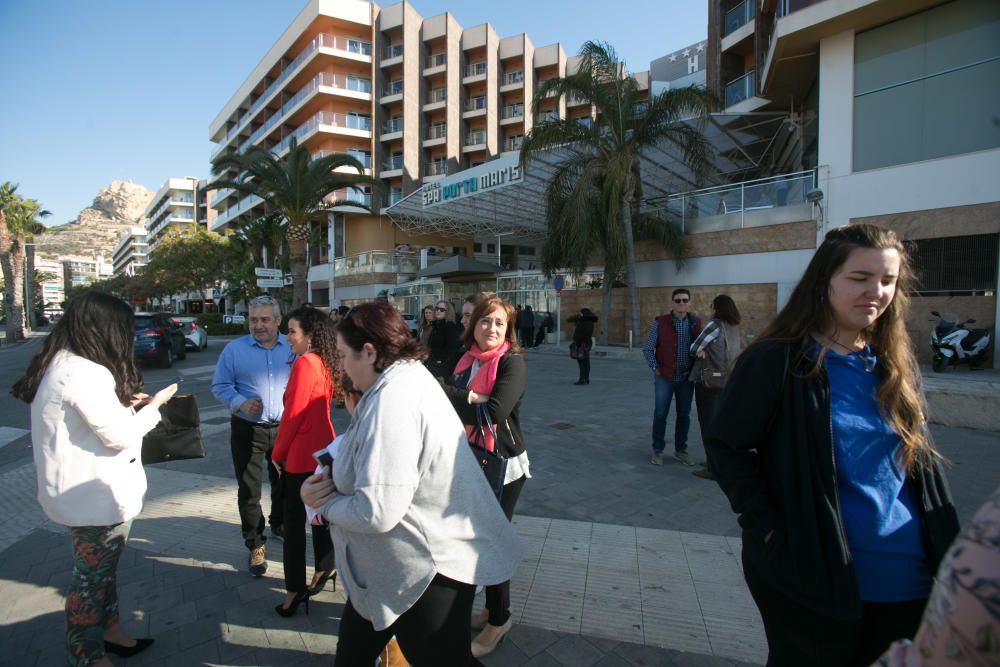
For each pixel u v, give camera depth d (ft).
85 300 7.18
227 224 201.16
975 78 39.45
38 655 8.30
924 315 41.09
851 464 4.76
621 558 11.09
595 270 67.41
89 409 6.79
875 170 43.75
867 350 5.13
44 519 13.64
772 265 51.19
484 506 5.93
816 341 5.10
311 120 131.95
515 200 82.94
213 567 10.99
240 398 10.51
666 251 60.03
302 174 65.62
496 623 8.01
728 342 15.87
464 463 5.76
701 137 54.19
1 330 171.32
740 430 5.04
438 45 141.38
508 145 146.41
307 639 8.66
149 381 39.50
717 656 8.03
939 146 41.04
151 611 9.39
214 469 17.76
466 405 8.20
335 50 130.11
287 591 9.20
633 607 9.30
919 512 4.86
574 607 9.33
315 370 9.27
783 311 5.38
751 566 5.13
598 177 57.88
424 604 5.49
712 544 11.74
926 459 4.93
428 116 142.31
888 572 4.63
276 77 159.43
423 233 122.01
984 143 39.17
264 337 11.02
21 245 113.80
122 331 7.41
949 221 40.22
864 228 4.91
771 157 74.74
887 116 43.42
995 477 15.53
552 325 72.69
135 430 7.32
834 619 4.53
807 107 58.70
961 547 2.44
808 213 48.34
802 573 4.53
